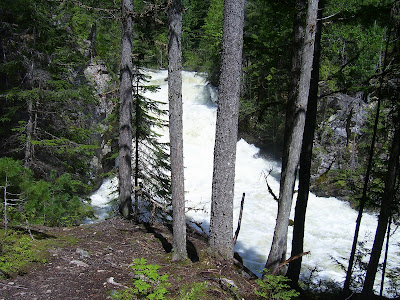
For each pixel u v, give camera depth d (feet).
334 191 62.59
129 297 17.46
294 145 23.86
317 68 27.40
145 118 41.73
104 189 62.39
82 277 20.43
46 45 44.27
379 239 24.64
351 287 31.81
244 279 21.58
